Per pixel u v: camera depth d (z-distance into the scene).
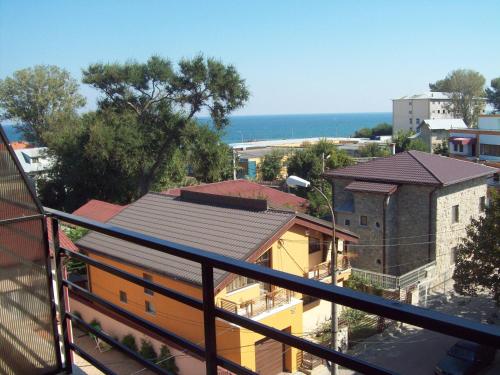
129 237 1.99
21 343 2.65
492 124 40.44
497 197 15.08
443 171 19.55
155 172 32.25
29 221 2.66
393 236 19.78
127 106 32.25
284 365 11.95
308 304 14.23
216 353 1.73
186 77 31.22
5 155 2.56
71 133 30.64
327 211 24.20
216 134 32.84
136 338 12.79
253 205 14.53
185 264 12.30
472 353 11.84
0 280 2.57
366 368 1.23
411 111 76.25
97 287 14.76
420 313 1.05
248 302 11.63
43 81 42.09
